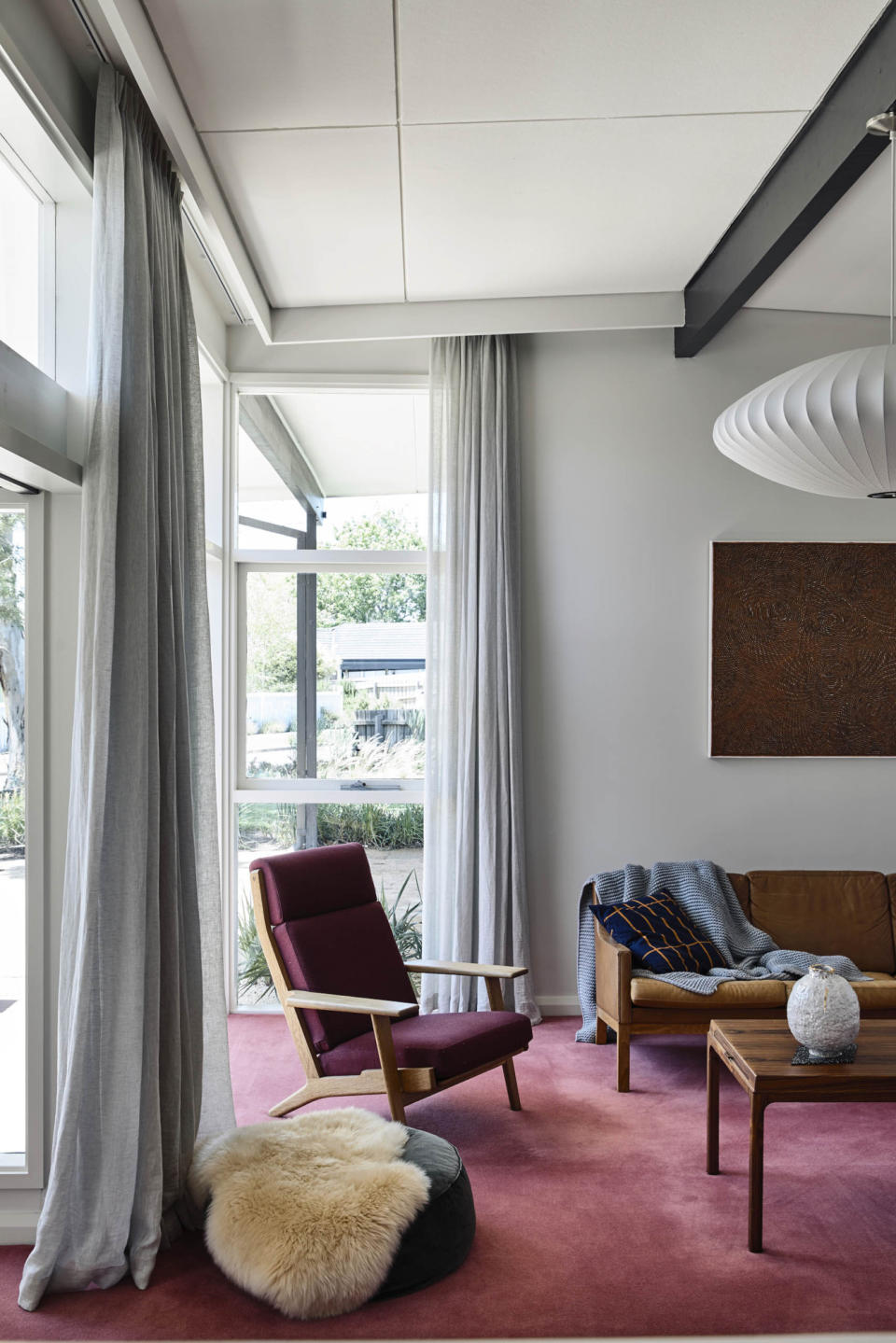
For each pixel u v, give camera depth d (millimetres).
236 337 4832
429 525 4719
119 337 2602
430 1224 2479
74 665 2777
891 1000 3797
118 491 2600
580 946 4414
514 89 2895
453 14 2578
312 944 3465
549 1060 4125
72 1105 2439
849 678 4809
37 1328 2293
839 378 2559
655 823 4812
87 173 2736
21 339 2758
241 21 2588
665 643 4828
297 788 4926
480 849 4594
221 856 4766
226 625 4785
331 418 4961
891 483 2822
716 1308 2348
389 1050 3113
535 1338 2223
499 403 4715
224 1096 3018
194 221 3682
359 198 3520
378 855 4914
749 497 4844
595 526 4836
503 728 4637
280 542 4957
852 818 4828
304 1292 2275
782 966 3992
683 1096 3732
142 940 2549
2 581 2777
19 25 2326
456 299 4453
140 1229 2523
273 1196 2455
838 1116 3537
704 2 2545
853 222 3814
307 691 4953
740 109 3018
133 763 2551
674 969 3922
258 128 3074
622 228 3797
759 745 4793
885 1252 2607
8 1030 2773
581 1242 2660
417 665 4949
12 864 2777
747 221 3664
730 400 4848
